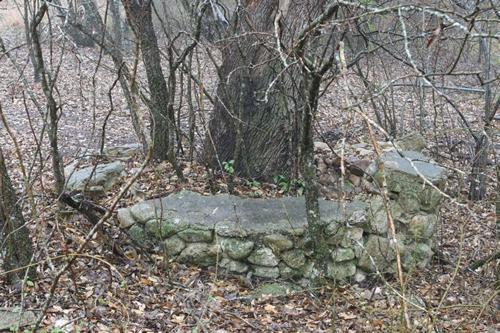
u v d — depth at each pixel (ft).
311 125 15.26
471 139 29.68
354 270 18.28
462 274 19.52
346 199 19.94
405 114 35.27
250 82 21.43
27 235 14.70
